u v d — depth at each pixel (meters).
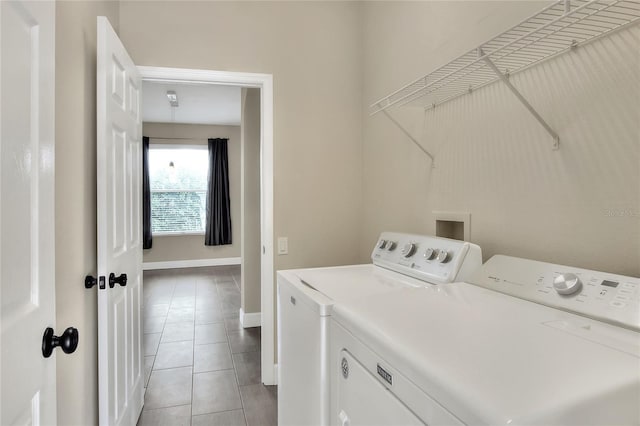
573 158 1.21
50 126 0.92
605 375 0.65
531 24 1.26
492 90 1.56
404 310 1.03
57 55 1.28
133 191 2.04
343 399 1.08
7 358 0.69
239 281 5.90
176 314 4.19
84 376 1.51
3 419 0.67
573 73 1.21
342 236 2.73
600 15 1.06
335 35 2.70
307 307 1.34
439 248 1.55
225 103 5.50
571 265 1.22
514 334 0.85
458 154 1.76
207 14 2.42
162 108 5.80
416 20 2.08
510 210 1.47
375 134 2.56
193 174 7.26
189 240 7.14
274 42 2.55
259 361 2.95
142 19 2.32
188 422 2.12
